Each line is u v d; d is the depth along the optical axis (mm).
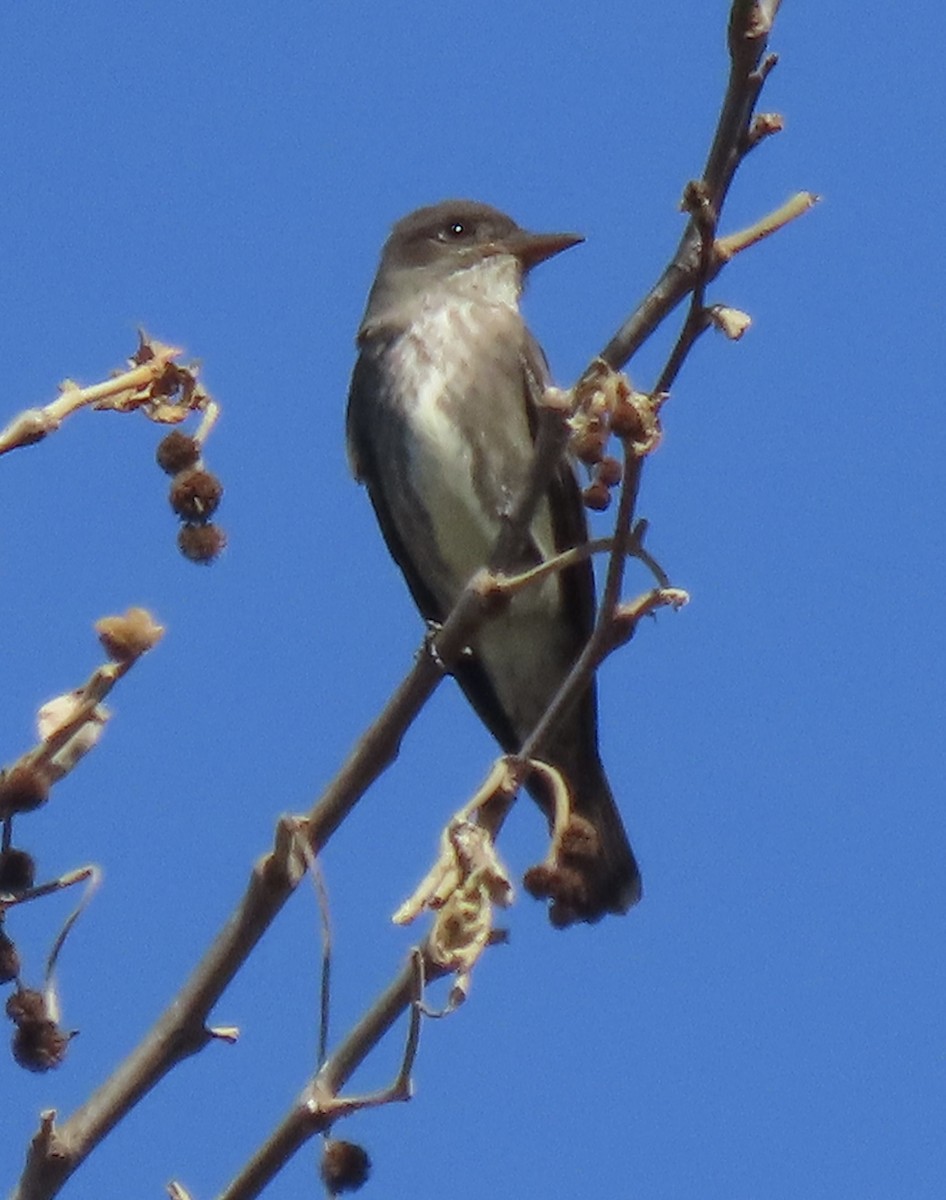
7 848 4926
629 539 5660
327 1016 4852
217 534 5648
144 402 5602
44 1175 4945
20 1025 4840
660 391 5734
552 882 5438
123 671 5043
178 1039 5254
